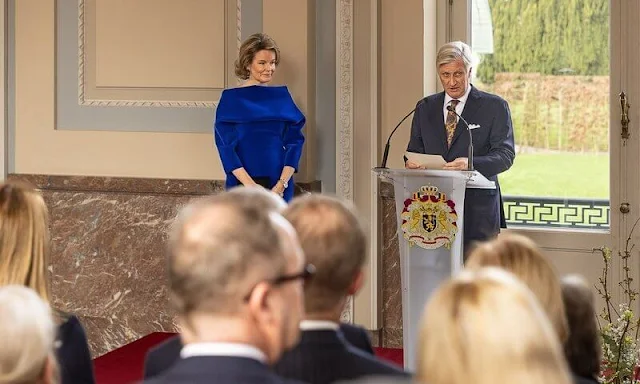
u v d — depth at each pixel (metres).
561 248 8.27
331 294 2.77
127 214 8.80
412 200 6.69
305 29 8.25
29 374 2.17
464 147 7.27
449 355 1.73
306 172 8.33
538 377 1.67
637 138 8.01
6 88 9.00
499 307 1.74
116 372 7.79
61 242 8.98
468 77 7.32
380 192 8.34
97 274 8.92
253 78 8.00
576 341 3.01
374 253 8.33
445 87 7.29
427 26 8.24
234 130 7.96
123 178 8.76
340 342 2.76
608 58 8.09
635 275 8.08
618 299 8.10
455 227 6.62
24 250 3.46
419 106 7.51
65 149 8.92
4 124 9.00
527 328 1.71
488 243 2.84
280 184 7.89
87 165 8.90
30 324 2.19
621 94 8.00
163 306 8.77
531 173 8.38
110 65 8.80
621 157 8.05
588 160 8.21
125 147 8.80
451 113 7.35
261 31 8.41
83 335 3.62
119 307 8.88
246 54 7.95
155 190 8.69
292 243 2.14
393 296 8.42
